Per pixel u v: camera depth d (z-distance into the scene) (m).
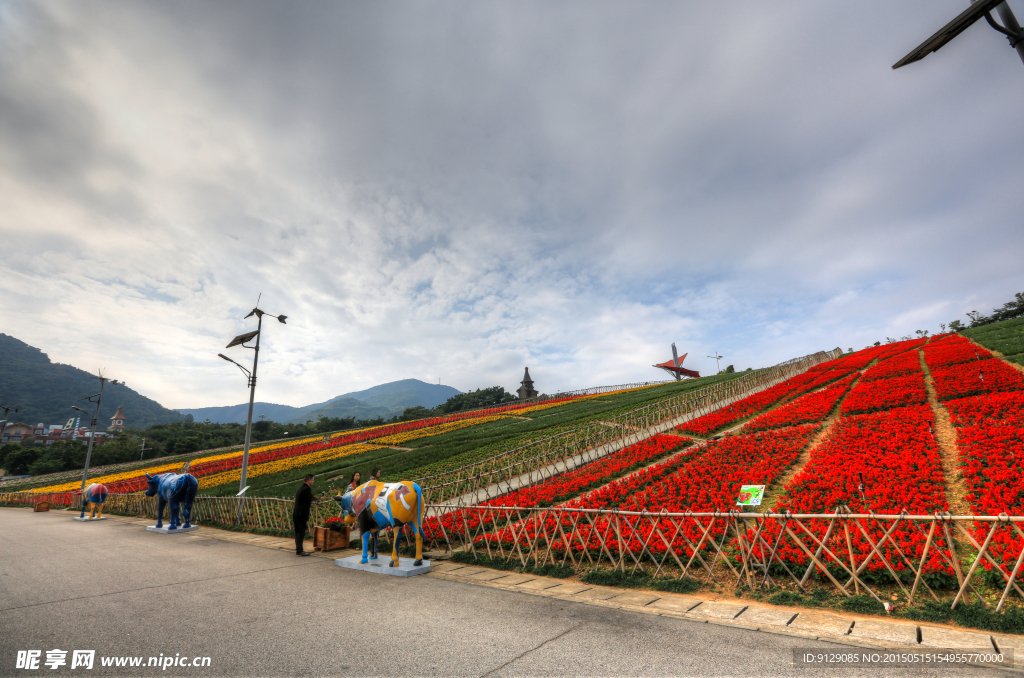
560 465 23.36
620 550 9.90
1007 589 6.48
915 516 7.42
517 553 11.95
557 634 6.50
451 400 116.12
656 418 31.59
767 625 6.54
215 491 34.38
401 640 6.36
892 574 7.51
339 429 101.88
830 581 8.38
